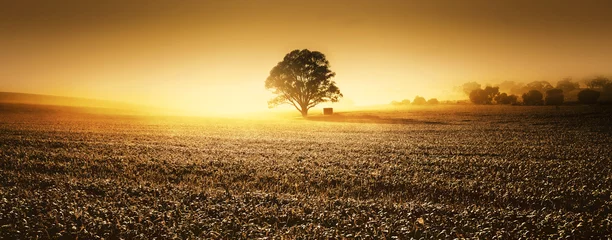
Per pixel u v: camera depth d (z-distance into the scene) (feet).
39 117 211.00
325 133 144.36
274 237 33.30
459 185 52.19
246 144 101.60
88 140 104.63
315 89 274.57
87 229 35.19
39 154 76.74
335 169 64.69
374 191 50.57
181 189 50.16
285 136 129.18
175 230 34.76
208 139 113.19
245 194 46.98
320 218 38.27
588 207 42.45
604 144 104.53
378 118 249.75
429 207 41.55
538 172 61.57
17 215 37.83
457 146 99.35
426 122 214.90
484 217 38.58
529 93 357.82
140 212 39.09
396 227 35.50
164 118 228.22
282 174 60.29
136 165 67.15
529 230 35.06
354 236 33.58
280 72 276.00
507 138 124.57
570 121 201.98
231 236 34.04
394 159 76.23
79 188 49.83
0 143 94.32
